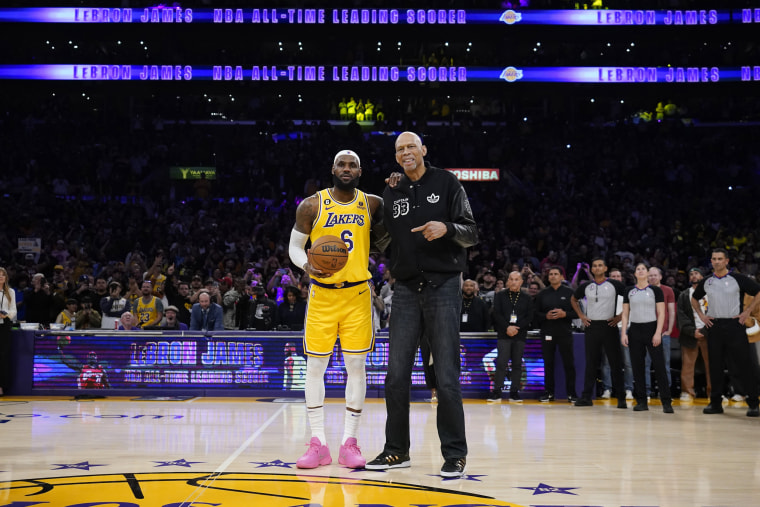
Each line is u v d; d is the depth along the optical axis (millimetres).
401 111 26234
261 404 8328
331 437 5582
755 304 7730
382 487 3600
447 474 3896
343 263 4266
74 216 20609
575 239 18125
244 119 26109
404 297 4340
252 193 22797
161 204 22016
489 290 11594
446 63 24922
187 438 5406
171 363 9445
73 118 25516
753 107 25734
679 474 4062
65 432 5734
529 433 5910
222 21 23266
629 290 8375
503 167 24047
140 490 3455
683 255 18719
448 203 4297
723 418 7332
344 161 4406
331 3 24344
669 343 9609
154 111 25828
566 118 26703
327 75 24203
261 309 10328
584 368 9508
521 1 24156
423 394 9320
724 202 22531
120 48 25047
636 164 24062
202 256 17141
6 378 9305
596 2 24250
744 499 3432
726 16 23109
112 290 10672
